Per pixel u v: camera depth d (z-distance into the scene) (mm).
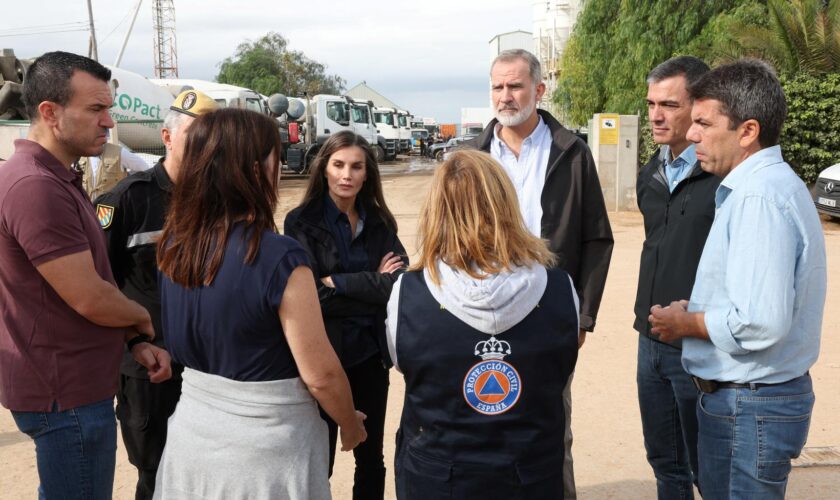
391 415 4770
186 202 2020
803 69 14891
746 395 2230
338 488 3805
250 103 22547
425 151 43750
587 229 3229
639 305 3131
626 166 14852
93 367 2361
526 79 3180
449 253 1991
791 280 2105
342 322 3055
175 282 2041
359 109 29734
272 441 2002
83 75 2307
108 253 2729
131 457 2871
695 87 2314
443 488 1994
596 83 21203
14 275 2248
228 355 1994
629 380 5309
